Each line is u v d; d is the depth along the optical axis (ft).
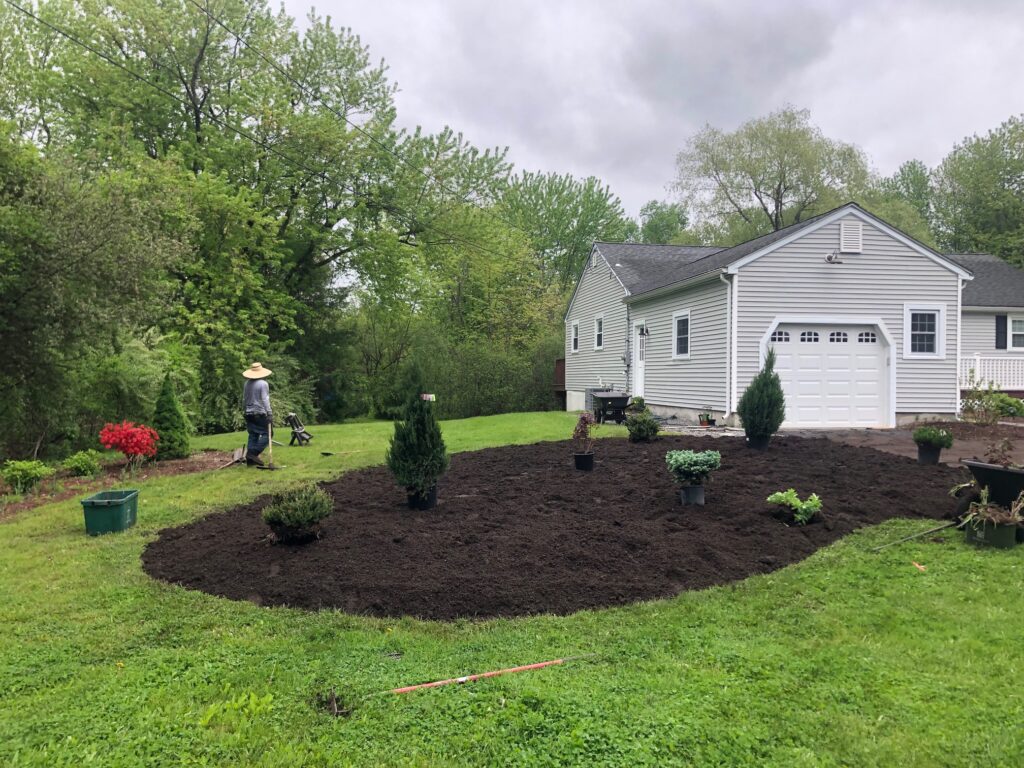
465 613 14.70
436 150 82.64
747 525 20.62
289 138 73.26
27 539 21.66
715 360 47.88
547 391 94.63
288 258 82.12
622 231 159.02
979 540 18.79
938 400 47.88
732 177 132.26
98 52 63.16
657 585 16.10
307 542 18.93
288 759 9.13
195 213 62.54
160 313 44.62
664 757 9.16
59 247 35.83
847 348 46.96
